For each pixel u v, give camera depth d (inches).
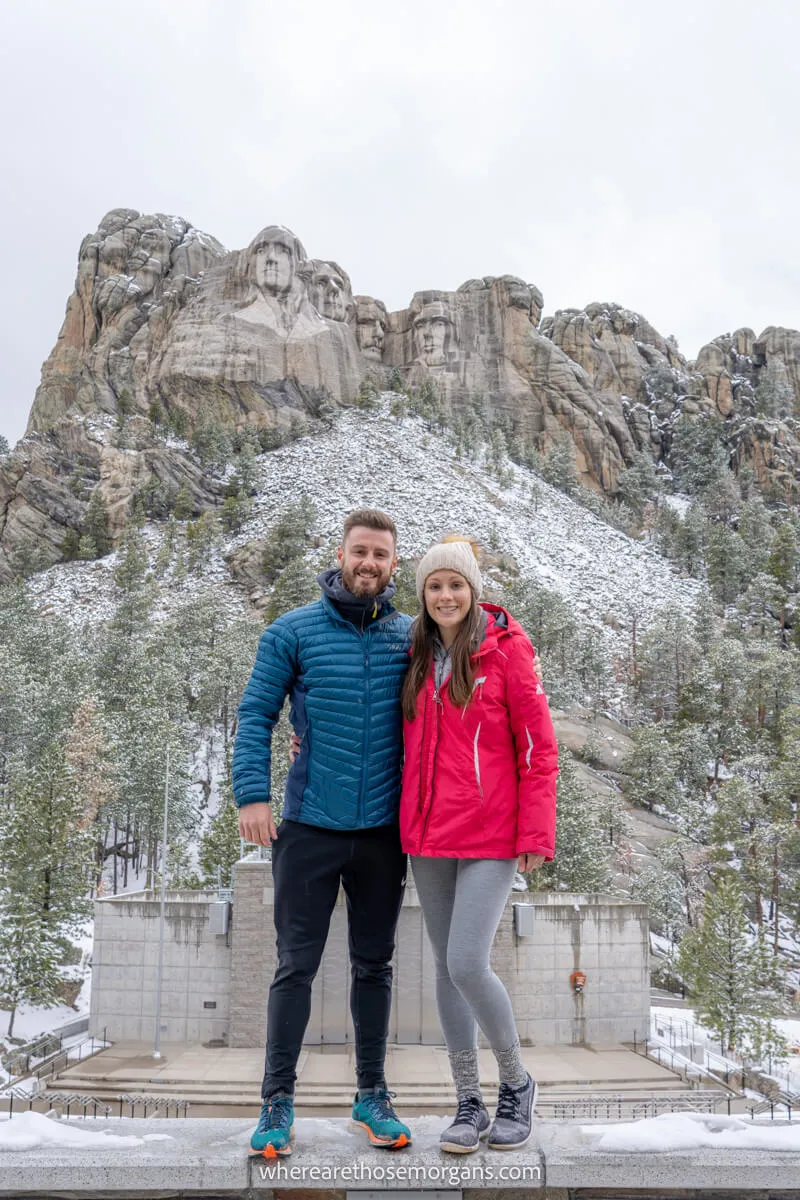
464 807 166.9
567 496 7696.9
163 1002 1290.6
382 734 176.4
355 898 174.9
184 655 3890.3
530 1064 1167.0
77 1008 1534.2
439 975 173.6
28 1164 143.2
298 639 183.0
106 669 3639.3
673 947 2278.5
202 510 6560.0
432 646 178.4
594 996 1318.9
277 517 6210.6
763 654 4330.7
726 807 2728.8
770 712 3853.3
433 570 175.3
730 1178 144.8
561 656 4443.9
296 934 169.2
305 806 172.4
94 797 2335.1
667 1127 157.2
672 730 3809.1
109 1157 145.5
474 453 7642.7
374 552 181.9
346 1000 1180.5
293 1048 161.9
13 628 3902.6
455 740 170.4
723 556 6018.7
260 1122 152.9
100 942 1311.5
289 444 7598.4
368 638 181.3
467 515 6348.4
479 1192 148.0
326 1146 153.3
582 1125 164.1
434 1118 175.8
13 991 1387.8
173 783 2452.0
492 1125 156.4
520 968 1320.1
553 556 6205.7
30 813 1562.5
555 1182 146.0
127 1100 978.7
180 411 7519.7
